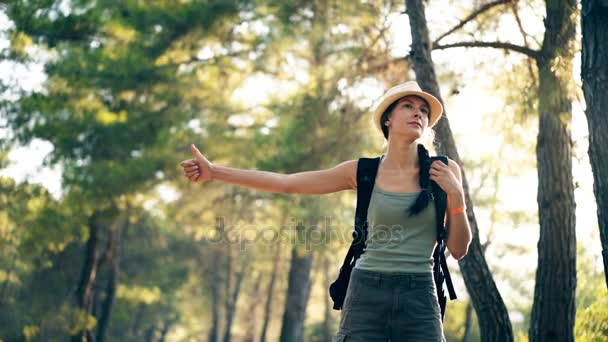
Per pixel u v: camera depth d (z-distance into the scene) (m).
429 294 5.80
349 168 6.19
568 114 11.79
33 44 23.61
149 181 27.98
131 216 30.84
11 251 28.72
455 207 5.80
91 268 32.59
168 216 31.28
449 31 14.04
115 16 25.97
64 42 24.91
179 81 27.11
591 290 16.92
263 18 26.00
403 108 6.05
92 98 26.98
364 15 15.88
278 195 24.41
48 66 24.42
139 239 45.56
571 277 12.09
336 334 6.01
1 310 31.89
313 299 59.75
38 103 24.08
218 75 28.48
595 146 8.80
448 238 5.96
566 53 11.59
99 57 25.30
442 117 12.62
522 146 14.32
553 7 11.91
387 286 5.80
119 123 26.19
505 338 12.28
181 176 28.50
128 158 27.41
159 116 27.38
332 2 17.81
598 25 8.71
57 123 24.80
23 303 33.09
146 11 26.34
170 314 62.78
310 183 6.23
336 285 6.12
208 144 28.34
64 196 26.17
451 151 12.52
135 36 26.88
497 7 13.65
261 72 28.48
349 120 17.47
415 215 5.82
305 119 18.47
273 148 27.27
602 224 8.80
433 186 5.89
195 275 56.22
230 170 6.29
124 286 47.50
